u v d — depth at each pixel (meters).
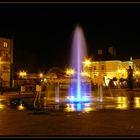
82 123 14.25
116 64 93.94
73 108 22.19
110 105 24.70
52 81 69.50
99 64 95.19
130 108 21.84
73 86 64.62
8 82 68.06
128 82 63.78
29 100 30.94
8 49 77.56
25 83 64.31
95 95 40.62
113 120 15.25
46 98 33.97
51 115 17.59
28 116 17.20
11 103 27.23
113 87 68.31
